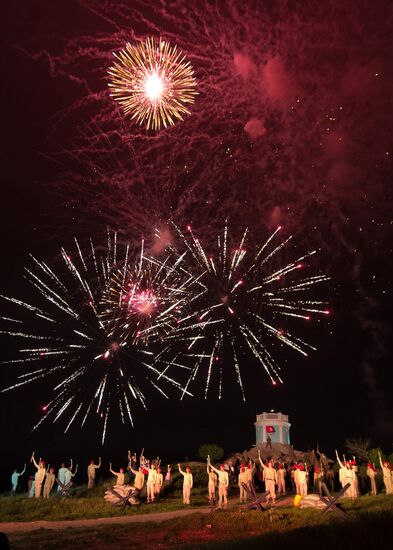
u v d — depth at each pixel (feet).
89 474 95.81
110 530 60.29
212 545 44.57
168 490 93.35
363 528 39.93
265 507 70.38
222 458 129.49
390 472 81.35
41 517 70.74
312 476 104.47
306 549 38.65
